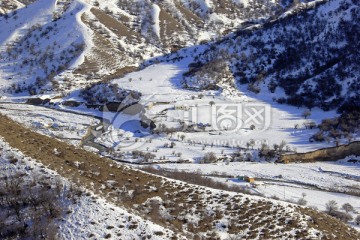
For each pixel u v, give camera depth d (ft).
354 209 218.18
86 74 514.27
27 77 516.73
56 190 103.71
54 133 326.65
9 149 115.75
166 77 486.38
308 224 127.13
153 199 119.34
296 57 511.81
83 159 130.93
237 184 234.38
